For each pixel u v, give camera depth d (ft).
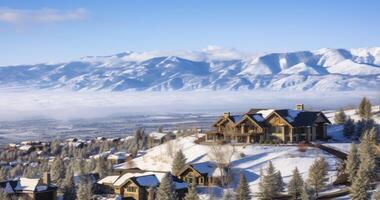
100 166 562.25
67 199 457.68
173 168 487.61
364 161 400.88
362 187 355.77
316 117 569.23
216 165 480.23
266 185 397.39
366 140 444.96
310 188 370.53
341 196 399.85
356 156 421.59
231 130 588.09
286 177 466.29
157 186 448.65
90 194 437.58
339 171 455.22
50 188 463.01
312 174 396.78
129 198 449.48
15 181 466.70
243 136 571.69
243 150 532.32
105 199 442.91
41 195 457.27
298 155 508.53
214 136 593.01
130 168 563.07
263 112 595.06
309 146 529.04
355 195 356.59
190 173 472.44
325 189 423.64
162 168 543.39
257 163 501.56
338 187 428.15
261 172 448.24
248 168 492.54
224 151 509.76
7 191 452.35
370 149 433.89
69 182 463.83
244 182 385.09
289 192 391.86
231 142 568.00
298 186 389.19
